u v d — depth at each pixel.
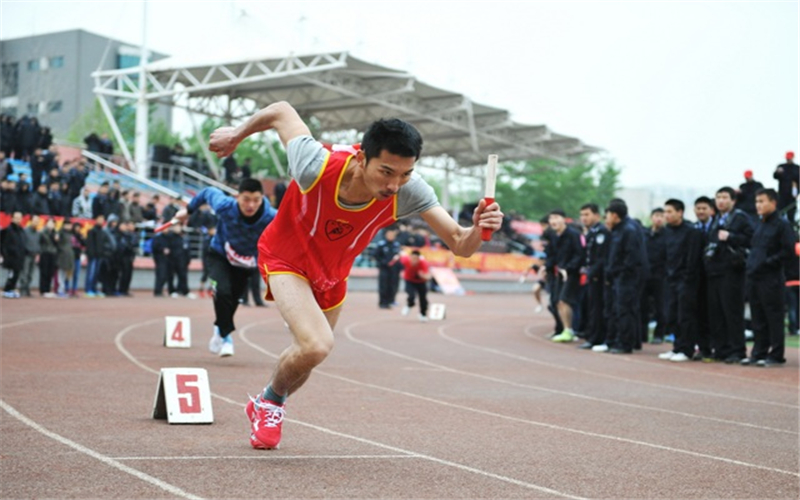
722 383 9.84
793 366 11.73
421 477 4.69
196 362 9.70
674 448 5.86
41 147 25.69
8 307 16.27
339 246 4.69
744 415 7.53
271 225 4.86
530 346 13.95
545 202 65.94
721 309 12.19
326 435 5.84
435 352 12.45
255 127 4.82
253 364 9.78
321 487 4.35
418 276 18.59
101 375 8.37
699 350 12.66
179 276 22.98
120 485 4.24
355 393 8.02
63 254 20.31
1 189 20.59
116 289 22.53
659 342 15.05
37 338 11.45
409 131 4.19
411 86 31.19
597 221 14.02
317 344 4.59
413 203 4.63
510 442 5.87
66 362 9.23
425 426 6.38
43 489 4.12
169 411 5.96
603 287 13.71
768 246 11.55
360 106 35.16
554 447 5.75
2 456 4.81
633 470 5.10
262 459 4.94
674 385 9.56
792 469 5.28
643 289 14.46
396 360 11.16
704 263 12.17
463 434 6.11
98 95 31.81
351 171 4.41
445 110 34.66
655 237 15.04
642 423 6.91
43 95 61.19
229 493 4.15
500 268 38.78
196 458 4.90
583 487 4.62
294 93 34.38
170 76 31.41
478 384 9.10
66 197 22.12
